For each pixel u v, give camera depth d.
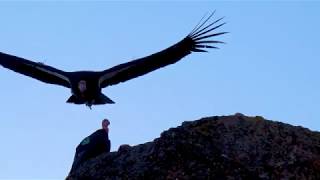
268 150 10.11
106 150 11.66
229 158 9.99
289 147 10.19
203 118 10.69
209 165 9.95
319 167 9.93
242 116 10.69
